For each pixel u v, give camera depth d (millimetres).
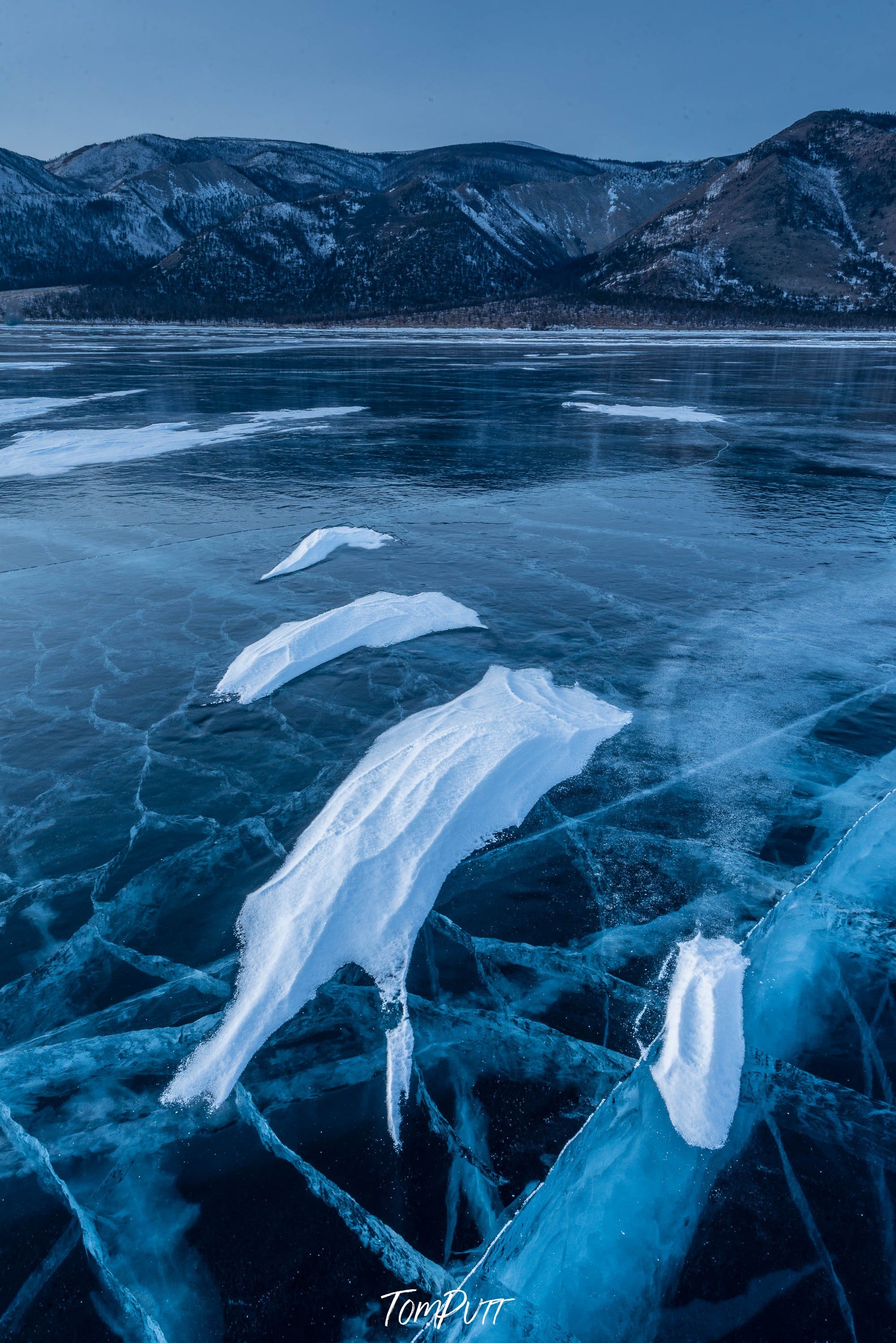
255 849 2939
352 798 3111
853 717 3916
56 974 2396
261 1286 1573
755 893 2701
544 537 7238
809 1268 1594
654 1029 2178
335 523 7715
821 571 6211
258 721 3910
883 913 2613
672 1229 1664
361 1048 2121
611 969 2379
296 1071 2059
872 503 8289
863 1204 1722
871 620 5199
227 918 2600
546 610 5422
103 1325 1520
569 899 2670
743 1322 1504
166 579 6117
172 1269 1605
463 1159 1816
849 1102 1948
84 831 3064
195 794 3293
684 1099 1938
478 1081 2020
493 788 3182
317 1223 1688
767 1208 1704
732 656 4645
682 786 3324
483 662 4578
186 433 12953
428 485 9328
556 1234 1643
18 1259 1648
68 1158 1852
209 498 8703
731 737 3730
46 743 3713
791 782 3365
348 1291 1553
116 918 2613
